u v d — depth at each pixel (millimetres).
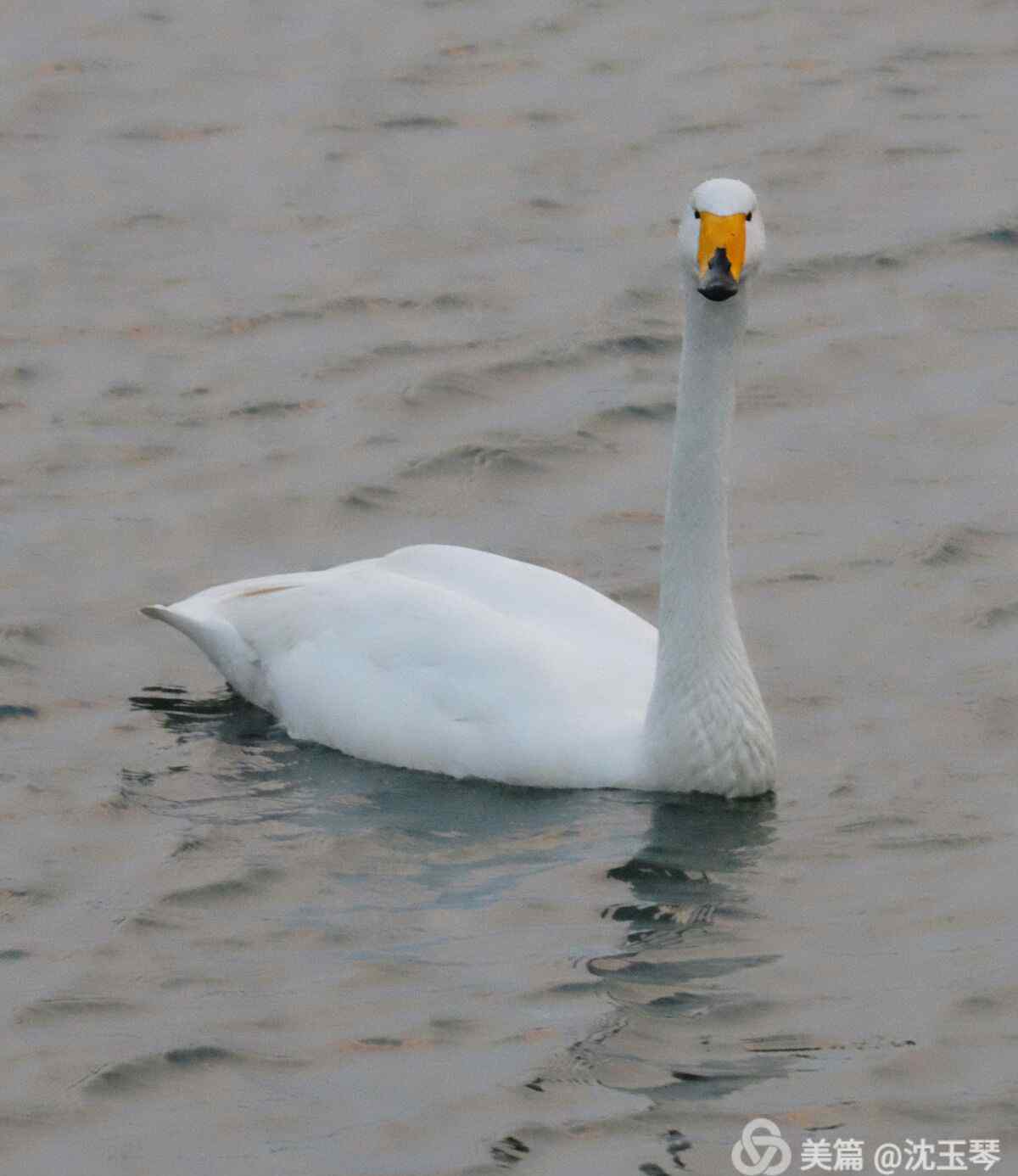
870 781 14273
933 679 15586
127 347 21719
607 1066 11242
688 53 28703
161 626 16859
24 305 22562
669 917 12672
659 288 22766
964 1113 10828
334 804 14227
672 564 14070
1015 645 16000
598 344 21625
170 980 12125
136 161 25875
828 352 21406
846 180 25141
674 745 14141
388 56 28641
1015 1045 11328
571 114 26969
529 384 20938
